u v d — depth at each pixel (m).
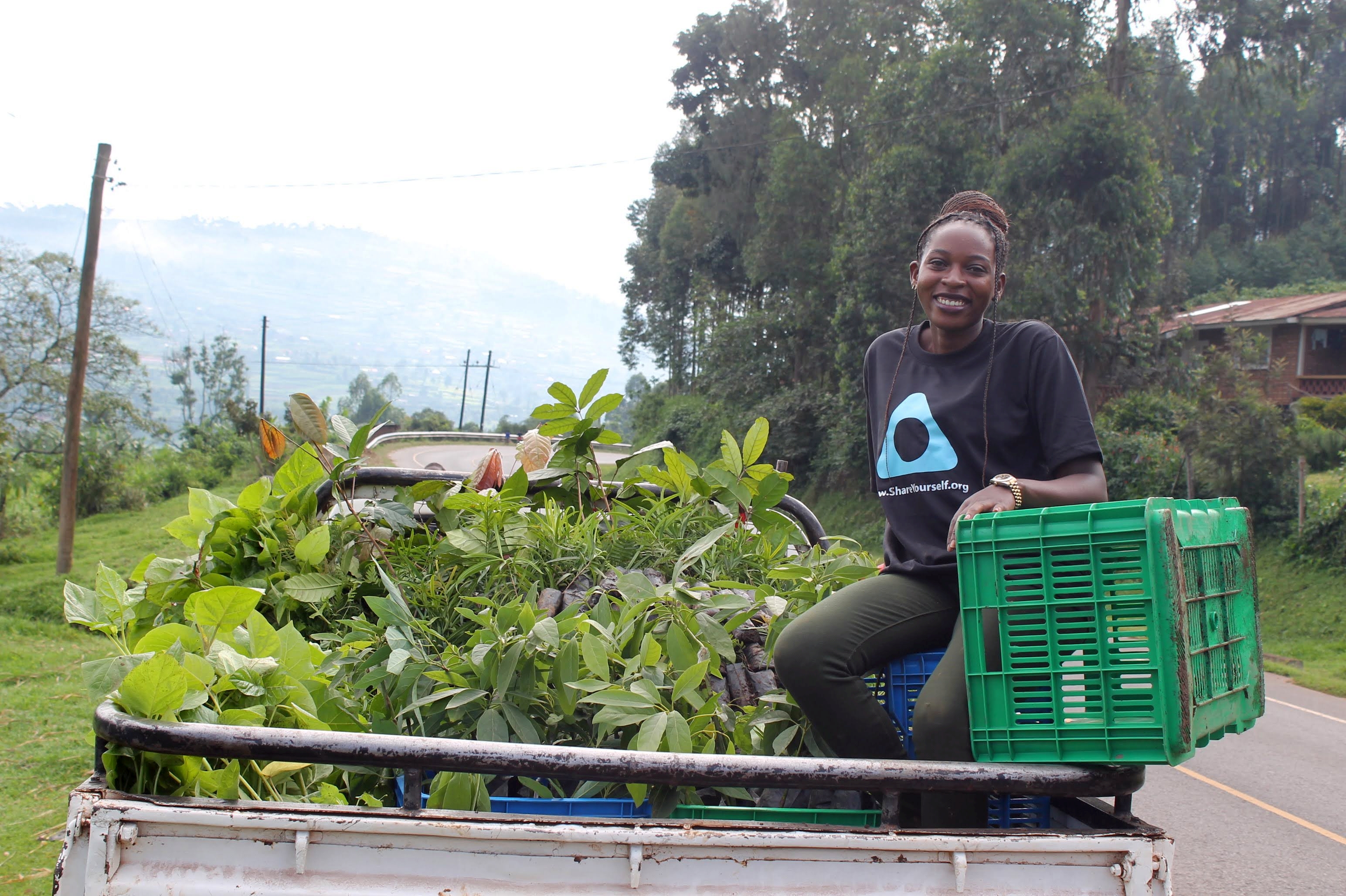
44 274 34.34
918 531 2.24
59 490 29.38
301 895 1.50
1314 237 52.47
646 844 1.55
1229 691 1.81
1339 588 15.16
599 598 2.66
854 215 25.14
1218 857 5.65
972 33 22.77
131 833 1.50
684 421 37.31
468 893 1.52
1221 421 17.39
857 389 25.28
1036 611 1.72
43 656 10.95
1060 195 20.38
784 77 36.69
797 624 2.04
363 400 108.19
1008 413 2.22
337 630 2.74
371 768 1.79
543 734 2.19
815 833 1.58
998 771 1.65
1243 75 23.47
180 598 2.68
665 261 47.94
